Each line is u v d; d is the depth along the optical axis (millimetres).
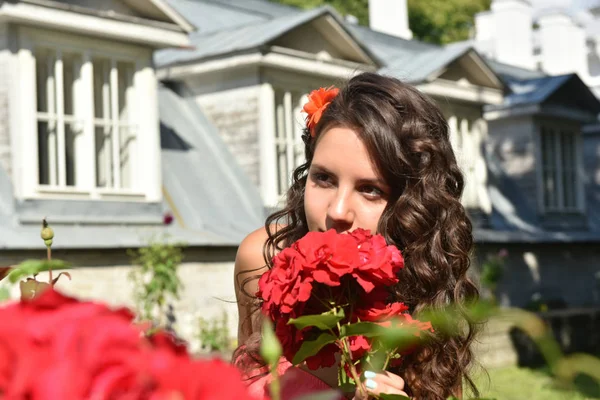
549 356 770
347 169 1789
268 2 18141
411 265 1887
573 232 17250
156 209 10297
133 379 435
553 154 17562
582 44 27594
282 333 1207
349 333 1113
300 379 1748
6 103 9109
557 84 16906
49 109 9383
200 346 9992
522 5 25281
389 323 1190
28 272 848
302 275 1208
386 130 1805
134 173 10266
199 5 16594
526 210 16797
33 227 9078
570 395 767
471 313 774
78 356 439
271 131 12031
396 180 1870
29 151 9133
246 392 450
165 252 9453
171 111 12352
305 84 12484
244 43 11891
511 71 22188
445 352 1698
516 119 17172
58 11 9188
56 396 422
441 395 1690
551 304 15547
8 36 9055
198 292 10211
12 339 435
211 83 12469
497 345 10797
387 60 15398
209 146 12195
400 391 1210
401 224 1855
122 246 9398
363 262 1211
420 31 28953
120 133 10328
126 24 9828
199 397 441
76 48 9531
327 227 1828
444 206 1901
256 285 2340
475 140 15469
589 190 20000
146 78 10336
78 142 9633
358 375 1251
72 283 9031
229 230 11078
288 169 12305
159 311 9836
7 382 430
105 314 467
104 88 9992
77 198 9461
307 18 12234
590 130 20500
